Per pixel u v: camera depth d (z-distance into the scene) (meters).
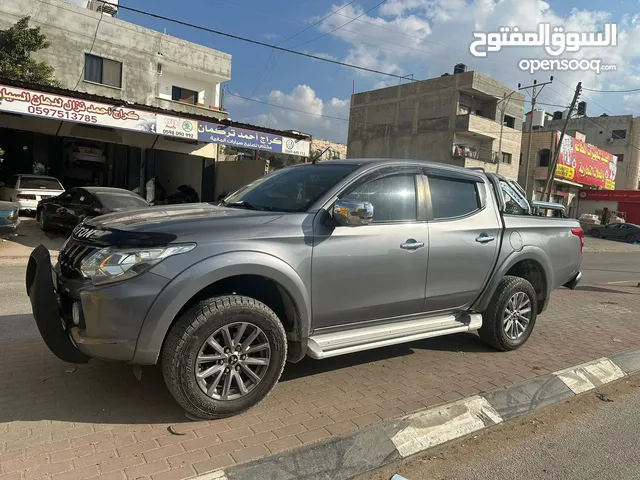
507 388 3.96
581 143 44.44
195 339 2.95
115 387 3.56
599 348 5.32
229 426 3.08
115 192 12.44
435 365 4.46
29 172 18.58
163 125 14.59
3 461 2.58
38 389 3.47
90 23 21.47
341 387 3.83
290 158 34.41
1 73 16.64
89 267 2.94
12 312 5.77
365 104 41.91
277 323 3.26
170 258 2.91
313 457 2.80
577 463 3.03
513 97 38.69
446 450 3.13
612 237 37.81
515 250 4.80
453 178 4.49
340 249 3.52
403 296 3.96
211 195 23.03
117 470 2.54
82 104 13.02
